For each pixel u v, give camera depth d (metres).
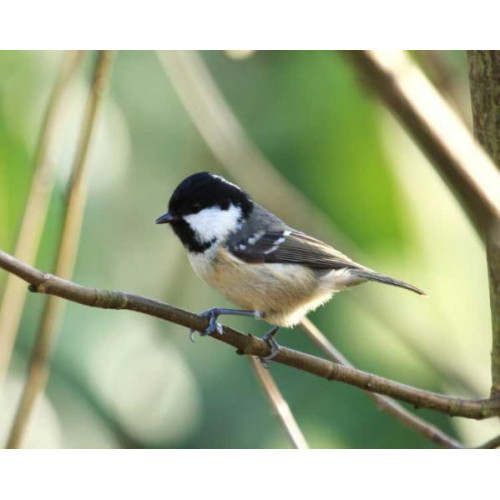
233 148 8.21
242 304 8.55
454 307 7.84
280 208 8.13
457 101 4.81
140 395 9.37
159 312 5.72
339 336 9.16
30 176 7.38
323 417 9.38
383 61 2.42
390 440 9.18
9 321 6.82
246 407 9.66
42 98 7.75
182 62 8.05
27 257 6.76
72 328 9.21
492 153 5.15
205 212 8.36
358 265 8.02
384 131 7.93
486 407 6.09
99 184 8.81
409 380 8.74
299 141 8.61
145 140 9.34
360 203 8.13
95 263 9.05
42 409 8.84
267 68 8.99
